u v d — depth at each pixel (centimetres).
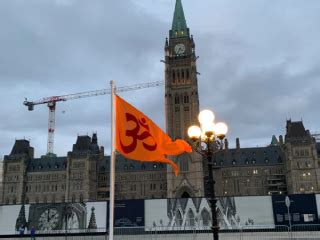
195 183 15162
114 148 2264
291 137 16400
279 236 6125
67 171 17475
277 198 7225
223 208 7275
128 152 2341
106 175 18312
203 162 16425
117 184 17975
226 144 18325
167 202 7462
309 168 15875
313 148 16050
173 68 16988
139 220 7400
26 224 7600
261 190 17212
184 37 17312
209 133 2494
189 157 15425
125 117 2369
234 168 17662
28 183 18162
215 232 2380
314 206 7081
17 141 18900
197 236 6431
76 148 17838
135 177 17912
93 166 17850
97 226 7381
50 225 7512
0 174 19825
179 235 6512
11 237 7562
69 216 7494
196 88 16625
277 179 17238
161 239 6128
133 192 17738
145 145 2423
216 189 17050
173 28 17688
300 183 15800
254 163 17625
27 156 18550
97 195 17962
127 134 2356
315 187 15662
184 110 16450
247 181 17438
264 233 6612
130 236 6334
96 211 7462
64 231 7406
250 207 7206
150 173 17812
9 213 7725
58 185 17925
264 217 7138
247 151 18112
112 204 2141
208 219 7244
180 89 16712
